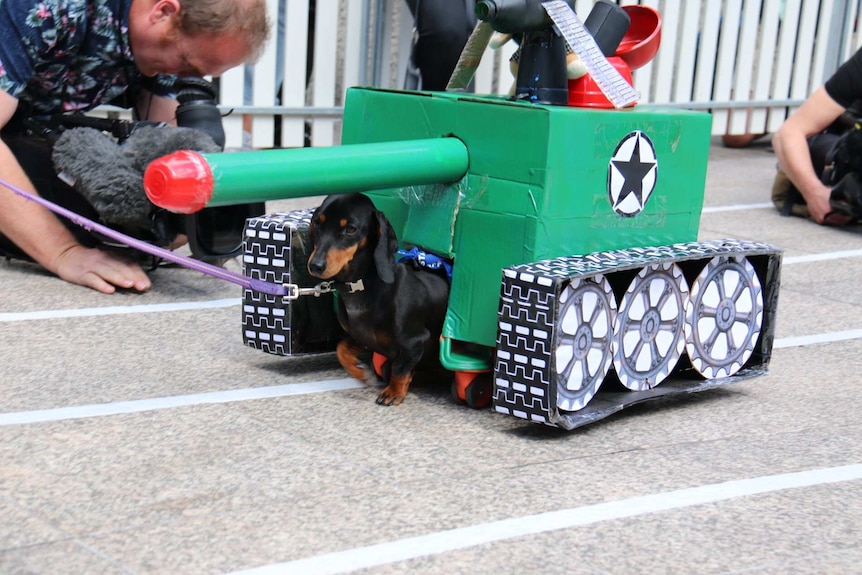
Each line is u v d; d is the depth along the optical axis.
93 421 2.67
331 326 3.15
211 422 2.71
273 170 2.46
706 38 7.59
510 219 2.74
